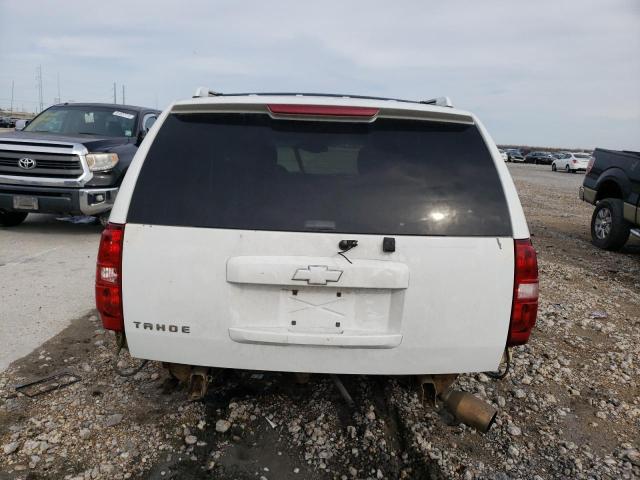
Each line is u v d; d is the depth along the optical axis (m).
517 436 3.05
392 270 2.36
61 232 8.12
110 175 7.57
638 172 8.19
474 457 2.84
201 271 2.37
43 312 4.61
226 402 3.20
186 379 2.73
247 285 2.39
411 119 2.58
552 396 3.54
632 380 3.83
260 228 2.36
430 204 2.43
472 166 2.52
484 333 2.45
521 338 2.48
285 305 2.42
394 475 2.67
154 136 2.54
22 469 2.57
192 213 2.39
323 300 2.42
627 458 2.91
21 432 2.84
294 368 2.46
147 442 2.81
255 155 2.48
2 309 4.65
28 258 6.45
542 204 16.03
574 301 5.64
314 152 2.50
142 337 2.46
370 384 3.45
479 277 2.41
